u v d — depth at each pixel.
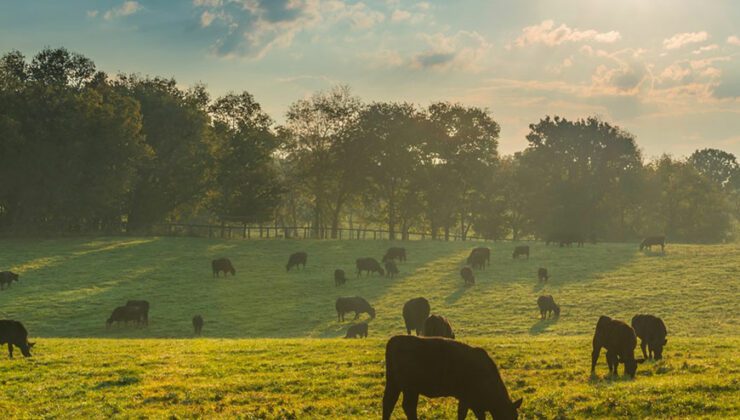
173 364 24.98
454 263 77.12
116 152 89.38
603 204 120.56
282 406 17.84
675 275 66.31
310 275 71.00
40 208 90.31
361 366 23.44
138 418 17.09
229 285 66.19
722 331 45.75
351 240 97.25
